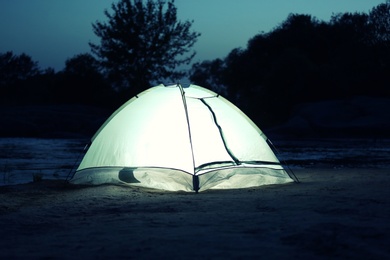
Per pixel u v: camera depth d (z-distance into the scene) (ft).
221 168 32.14
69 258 14.52
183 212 22.95
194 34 184.44
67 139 128.26
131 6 180.34
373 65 153.69
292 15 202.39
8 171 48.52
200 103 34.47
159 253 14.87
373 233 16.87
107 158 33.78
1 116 154.51
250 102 164.14
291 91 152.35
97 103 195.31
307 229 17.65
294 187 32.09
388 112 127.44
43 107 173.06
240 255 14.53
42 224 20.88
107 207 25.11
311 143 101.76
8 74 242.99
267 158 34.27
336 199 25.84
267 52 192.85
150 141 32.99
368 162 56.80
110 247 15.78
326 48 186.50
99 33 181.37
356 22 183.32
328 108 133.28
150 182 32.24
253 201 25.95
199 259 14.16
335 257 14.32
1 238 17.85
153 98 34.94
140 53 180.96
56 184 34.76
